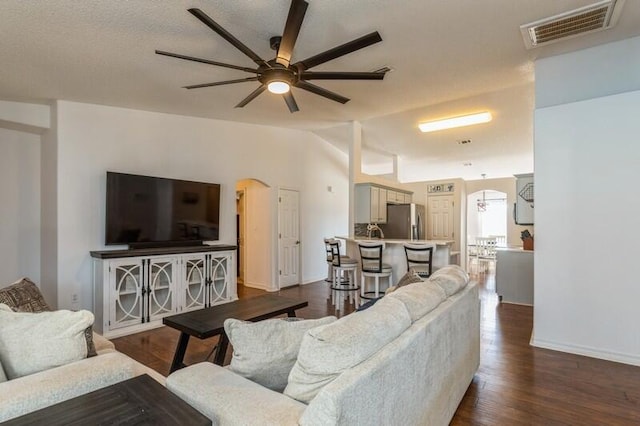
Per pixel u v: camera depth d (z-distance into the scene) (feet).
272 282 20.51
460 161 26.30
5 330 4.86
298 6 6.61
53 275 12.59
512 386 8.59
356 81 12.70
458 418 7.22
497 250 17.56
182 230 15.47
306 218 22.98
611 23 9.30
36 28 7.96
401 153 25.46
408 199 26.84
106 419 3.56
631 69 10.44
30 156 13.50
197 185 16.15
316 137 23.88
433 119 18.78
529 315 14.97
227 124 18.13
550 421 7.13
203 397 4.13
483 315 14.99
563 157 10.97
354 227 19.83
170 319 8.59
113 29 8.19
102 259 12.04
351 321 4.54
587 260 10.60
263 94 13.69
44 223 13.35
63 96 12.17
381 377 4.09
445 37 9.52
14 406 3.91
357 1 7.70
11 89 11.35
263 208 20.99
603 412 7.46
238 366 4.78
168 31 8.42
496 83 13.32
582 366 9.74
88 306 13.01
